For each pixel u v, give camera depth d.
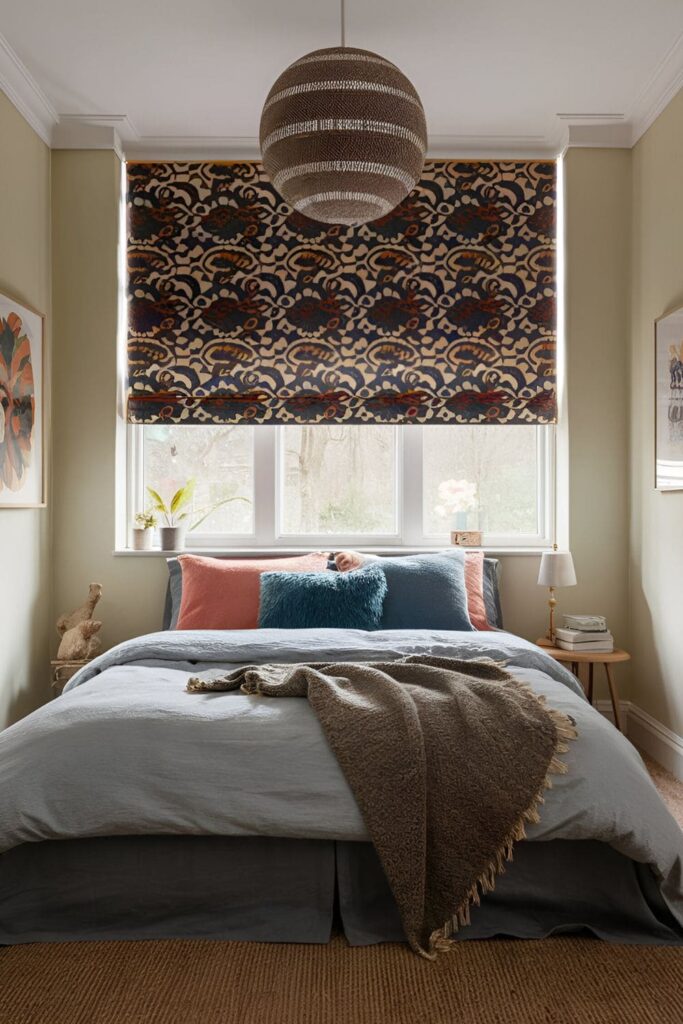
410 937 2.07
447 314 4.43
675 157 3.66
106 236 4.25
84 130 4.20
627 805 2.11
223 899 2.19
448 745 2.17
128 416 4.43
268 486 4.49
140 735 2.22
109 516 4.25
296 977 2.00
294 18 3.25
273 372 4.43
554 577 3.92
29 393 3.88
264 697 2.46
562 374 4.35
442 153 4.39
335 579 3.60
